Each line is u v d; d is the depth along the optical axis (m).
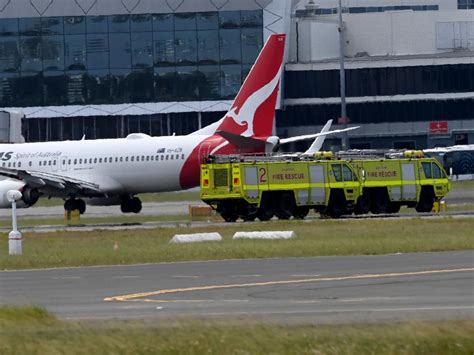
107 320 76.38
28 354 62.22
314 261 121.25
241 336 65.81
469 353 60.34
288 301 86.56
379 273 106.12
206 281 103.62
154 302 88.69
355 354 60.72
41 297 94.62
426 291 90.44
